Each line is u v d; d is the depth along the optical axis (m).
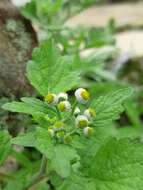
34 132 0.18
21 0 0.36
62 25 0.37
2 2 0.28
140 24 0.67
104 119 0.18
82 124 0.17
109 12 0.77
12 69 0.27
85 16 0.73
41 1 0.34
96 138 0.20
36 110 0.18
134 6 0.82
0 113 0.25
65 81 0.19
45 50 0.20
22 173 0.28
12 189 0.25
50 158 0.17
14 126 0.25
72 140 0.18
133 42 0.59
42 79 0.19
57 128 0.17
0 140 0.20
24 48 0.28
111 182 0.19
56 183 0.21
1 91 0.26
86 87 0.39
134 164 0.18
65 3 0.39
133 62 0.53
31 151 0.34
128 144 0.19
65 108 0.18
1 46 0.27
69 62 0.21
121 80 0.51
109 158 0.19
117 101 0.19
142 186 0.18
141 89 0.44
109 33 0.42
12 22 0.28
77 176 0.19
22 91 0.27
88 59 0.34
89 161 0.19
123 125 0.46
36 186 0.24
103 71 0.42
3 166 0.32
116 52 0.51
